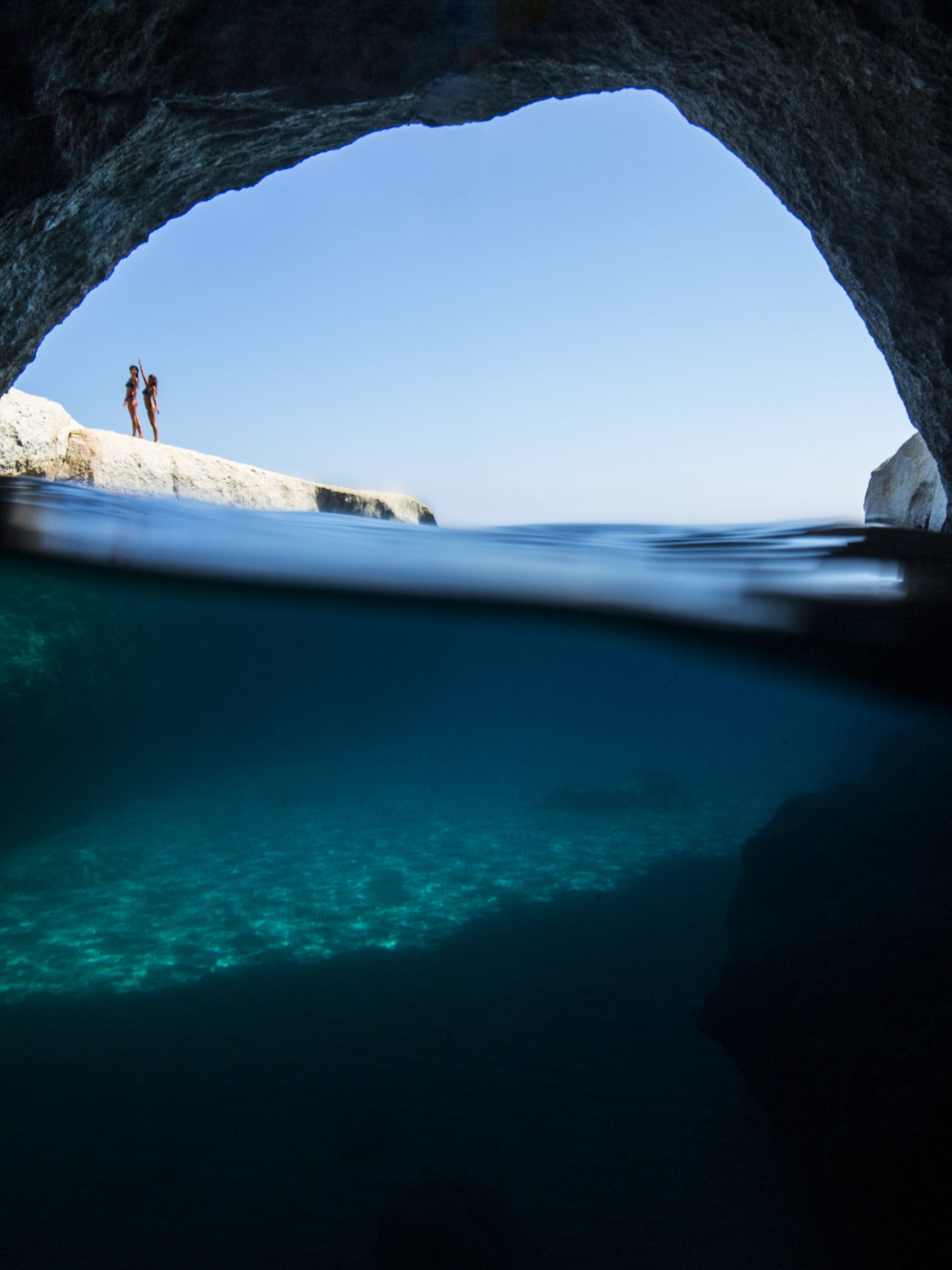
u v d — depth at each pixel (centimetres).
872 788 589
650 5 555
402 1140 435
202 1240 357
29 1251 348
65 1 476
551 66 640
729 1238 352
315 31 574
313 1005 619
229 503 1211
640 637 910
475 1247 336
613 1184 396
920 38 450
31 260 636
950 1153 288
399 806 1599
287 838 1243
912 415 738
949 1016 318
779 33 520
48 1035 562
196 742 1716
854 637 567
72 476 1086
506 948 755
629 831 1346
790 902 502
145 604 1368
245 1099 478
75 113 545
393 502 1450
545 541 613
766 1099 423
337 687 2711
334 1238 361
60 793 1232
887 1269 314
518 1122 454
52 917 842
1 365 713
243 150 678
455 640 2000
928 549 576
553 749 3862
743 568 545
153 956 729
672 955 741
